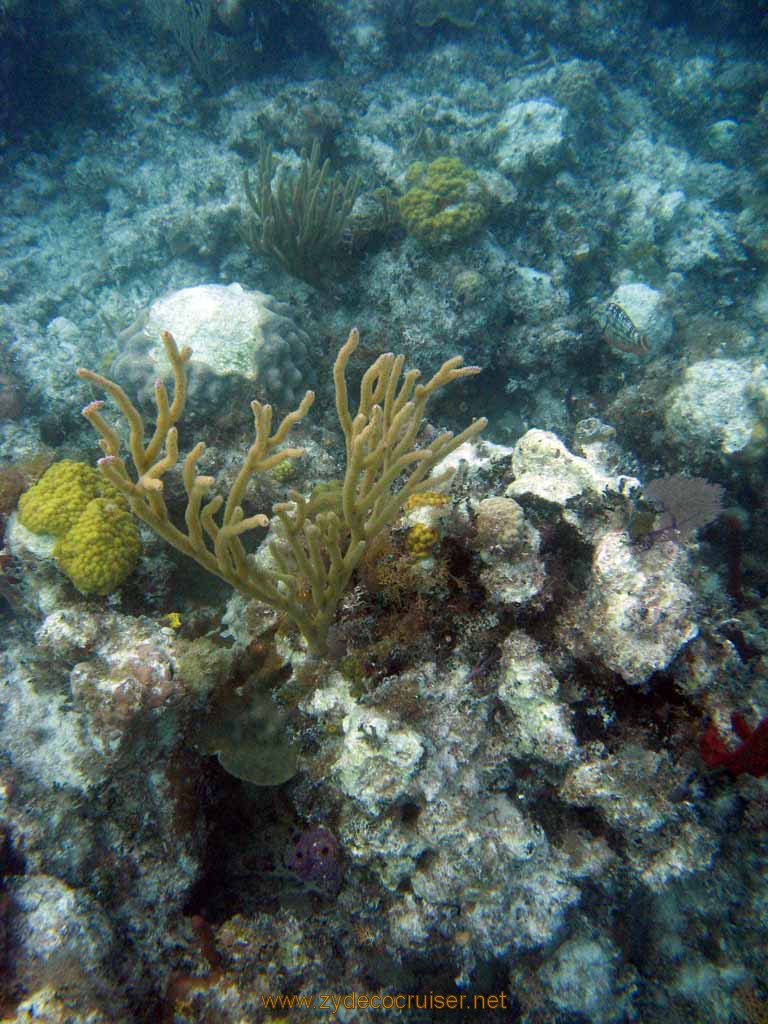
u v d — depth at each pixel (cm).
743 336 130
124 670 78
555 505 83
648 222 148
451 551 79
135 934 74
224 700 81
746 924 78
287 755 80
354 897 78
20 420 115
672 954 79
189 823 79
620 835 73
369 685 78
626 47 173
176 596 95
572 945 78
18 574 92
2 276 144
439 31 167
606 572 75
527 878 72
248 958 77
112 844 78
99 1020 63
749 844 77
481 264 128
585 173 153
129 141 160
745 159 164
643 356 129
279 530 87
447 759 72
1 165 155
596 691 75
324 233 126
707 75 173
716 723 71
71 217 156
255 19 157
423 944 74
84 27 156
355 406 122
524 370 132
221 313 104
